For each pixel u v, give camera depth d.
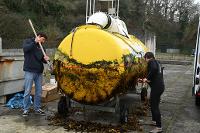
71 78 7.92
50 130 7.61
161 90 7.59
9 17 28.89
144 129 7.98
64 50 7.96
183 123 8.85
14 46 27.02
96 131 7.58
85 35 7.81
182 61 36.47
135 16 51.44
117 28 9.37
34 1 34.22
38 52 8.62
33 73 8.65
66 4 38.81
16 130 7.52
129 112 9.55
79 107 8.83
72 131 7.60
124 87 7.89
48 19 35.88
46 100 10.43
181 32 62.03
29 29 29.95
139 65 8.93
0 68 9.52
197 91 10.14
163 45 56.78
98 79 7.69
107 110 8.02
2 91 9.70
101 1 11.25
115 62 7.56
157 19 59.56
